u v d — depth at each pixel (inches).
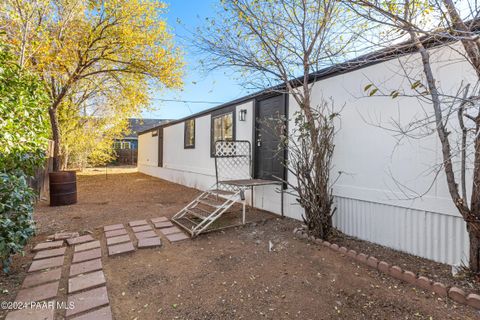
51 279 97.5
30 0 220.5
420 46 96.3
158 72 319.3
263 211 208.5
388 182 126.2
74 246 131.9
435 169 101.3
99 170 618.8
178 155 388.8
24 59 205.2
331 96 154.7
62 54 268.1
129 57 311.9
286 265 110.0
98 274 101.3
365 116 136.1
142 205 232.4
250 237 146.6
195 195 286.0
